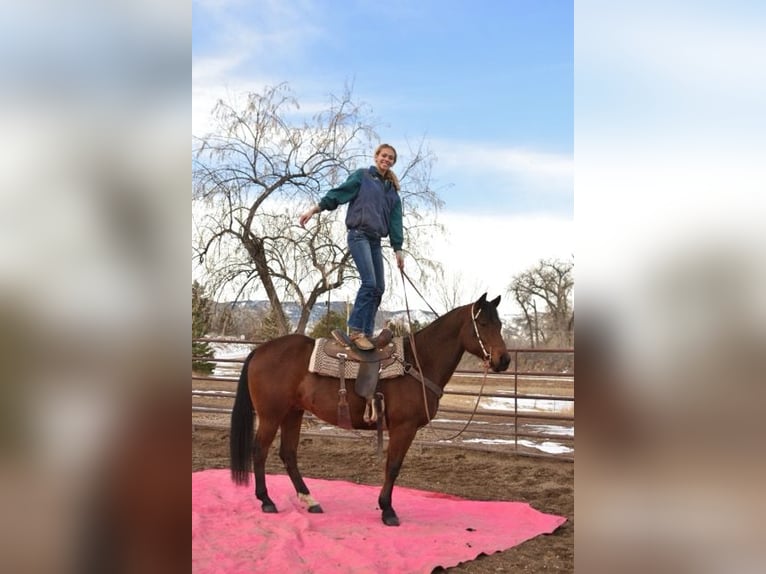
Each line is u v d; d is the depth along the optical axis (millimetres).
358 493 6000
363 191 5160
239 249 14547
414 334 5219
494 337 4852
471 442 9016
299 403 5211
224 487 5969
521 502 5969
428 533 4719
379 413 4902
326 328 14352
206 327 14742
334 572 3838
